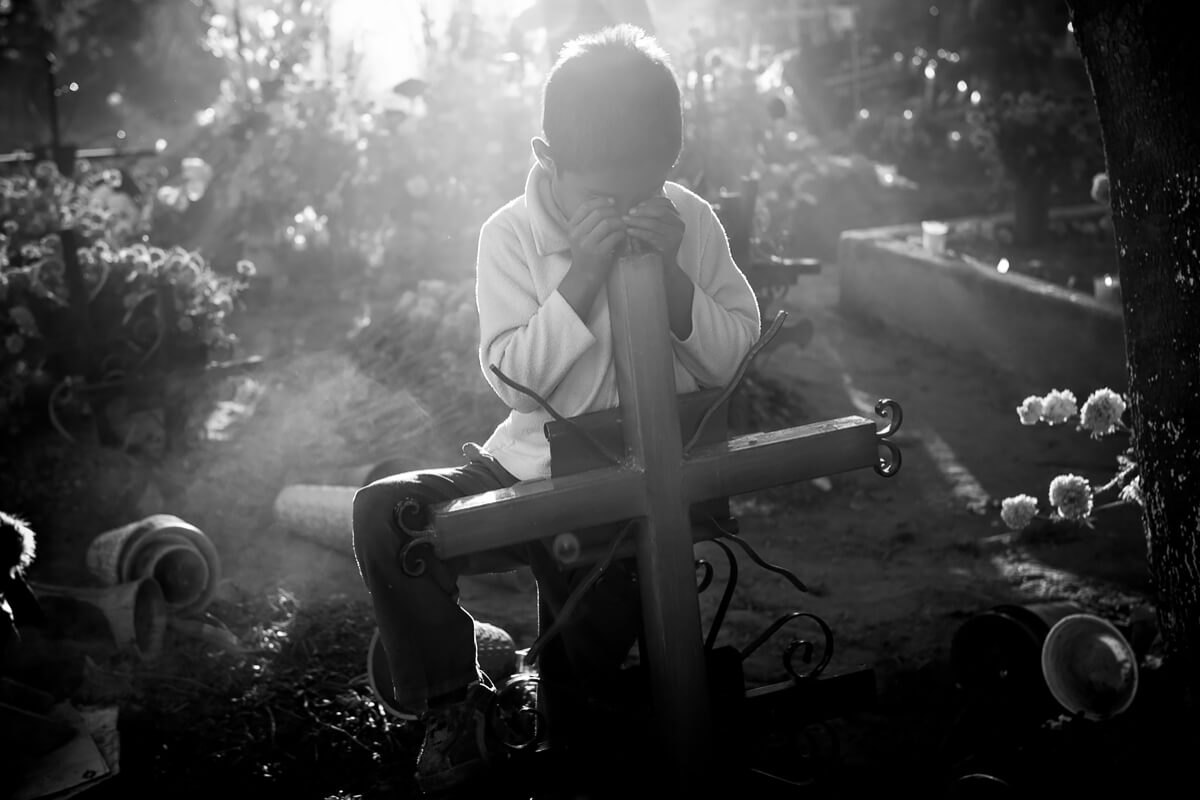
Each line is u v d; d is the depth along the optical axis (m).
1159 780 2.87
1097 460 6.15
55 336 5.45
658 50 2.31
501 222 2.41
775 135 9.34
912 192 11.88
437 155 8.35
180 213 8.83
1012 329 7.75
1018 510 3.79
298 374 5.96
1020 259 8.83
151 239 8.29
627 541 2.26
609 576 2.50
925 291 8.45
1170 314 2.87
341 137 8.63
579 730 2.49
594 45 2.26
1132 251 2.95
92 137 13.66
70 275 5.48
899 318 8.75
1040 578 4.67
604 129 2.20
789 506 5.55
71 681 3.58
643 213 2.18
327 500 4.70
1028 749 3.04
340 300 8.15
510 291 2.36
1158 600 3.09
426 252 8.29
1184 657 3.01
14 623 3.17
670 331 2.34
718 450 2.25
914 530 5.26
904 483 5.88
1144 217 2.89
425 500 2.40
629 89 2.21
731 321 2.40
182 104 13.69
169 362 5.60
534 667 2.96
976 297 8.00
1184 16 2.71
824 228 11.16
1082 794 2.88
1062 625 3.33
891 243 8.97
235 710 3.49
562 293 2.25
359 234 8.66
